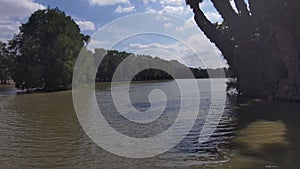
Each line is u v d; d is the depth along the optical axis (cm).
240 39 3481
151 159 1105
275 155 1103
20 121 2077
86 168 1023
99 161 1097
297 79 2861
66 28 6319
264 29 3322
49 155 1185
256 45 3447
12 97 4594
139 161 1084
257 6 3145
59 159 1132
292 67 2923
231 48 3650
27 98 4341
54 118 2189
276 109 2339
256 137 1395
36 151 1245
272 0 2809
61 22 6359
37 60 6112
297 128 1554
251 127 1636
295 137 1360
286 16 2780
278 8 2786
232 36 3591
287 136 1386
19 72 6019
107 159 1119
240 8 3462
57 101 3709
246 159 1067
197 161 1063
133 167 1020
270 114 2084
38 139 1470
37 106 3145
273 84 3256
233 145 1267
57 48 5984
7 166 1061
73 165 1058
